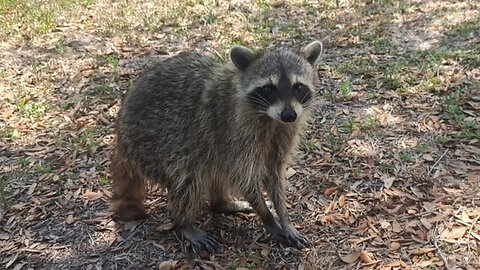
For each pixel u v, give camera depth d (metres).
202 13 2.27
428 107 1.59
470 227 1.23
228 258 1.25
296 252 1.24
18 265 1.26
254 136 1.23
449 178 1.37
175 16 2.25
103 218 1.36
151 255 1.27
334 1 2.31
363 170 1.42
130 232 1.32
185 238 1.28
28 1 2.44
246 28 2.12
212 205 1.35
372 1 2.27
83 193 1.43
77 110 1.72
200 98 1.25
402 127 1.53
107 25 2.21
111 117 1.69
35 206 1.40
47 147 1.59
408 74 1.74
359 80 1.74
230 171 1.26
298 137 1.29
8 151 1.59
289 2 2.34
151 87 1.30
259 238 1.29
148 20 2.22
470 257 1.18
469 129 1.49
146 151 1.29
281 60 1.24
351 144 1.50
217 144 1.25
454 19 2.04
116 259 1.26
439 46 1.88
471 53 1.80
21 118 1.70
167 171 1.27
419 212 1.29
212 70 1.28
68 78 1.87
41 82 1.86
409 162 1.42
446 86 1.66
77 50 2.04
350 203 1.33
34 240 1.32
